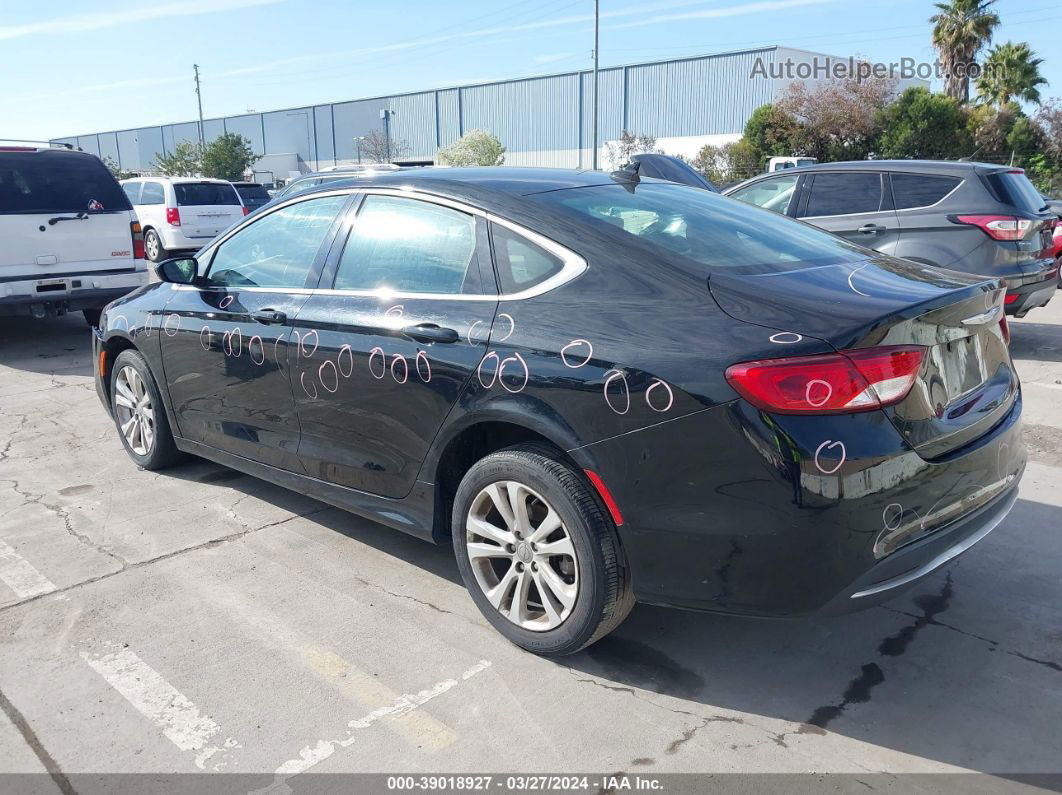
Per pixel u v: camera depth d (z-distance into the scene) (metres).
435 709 2.71
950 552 2.64
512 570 2.99
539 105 51.47
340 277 3.59
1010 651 3.01
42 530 4.10
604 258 2.83
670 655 3.01
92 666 2.96
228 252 4.27
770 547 2.40
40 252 8.01
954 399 2.70
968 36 39.31
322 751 2.52
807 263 2.99
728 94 43.94
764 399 2.34
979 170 7.21
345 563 3.74
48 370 7.72
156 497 4.52
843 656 2.99
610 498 2.62
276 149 66.00
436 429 3.09
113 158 81.38
